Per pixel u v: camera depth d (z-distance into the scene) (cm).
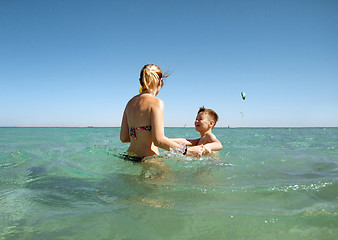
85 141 602
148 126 265
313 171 240
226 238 106
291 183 186
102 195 161
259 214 129
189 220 123
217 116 378
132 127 278
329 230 112
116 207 140
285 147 469
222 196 157
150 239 106
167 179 199
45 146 465
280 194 160
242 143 562
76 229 113
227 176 211
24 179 200
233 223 120
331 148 454
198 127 372
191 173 221
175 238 106
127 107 291
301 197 155
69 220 123
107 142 567
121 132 307
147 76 277
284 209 136
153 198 154
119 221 122
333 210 134
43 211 134
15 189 174
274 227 116
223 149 425
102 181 194
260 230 113
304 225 117
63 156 310
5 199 153
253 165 266
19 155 324
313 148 453
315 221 121
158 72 291
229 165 261
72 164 257
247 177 208
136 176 209
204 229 114
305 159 317
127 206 142
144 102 266
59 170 230
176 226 117
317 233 110
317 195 158
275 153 374
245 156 336
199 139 391
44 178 203
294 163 286
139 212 133
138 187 177
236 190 166
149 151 270
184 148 267
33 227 115
